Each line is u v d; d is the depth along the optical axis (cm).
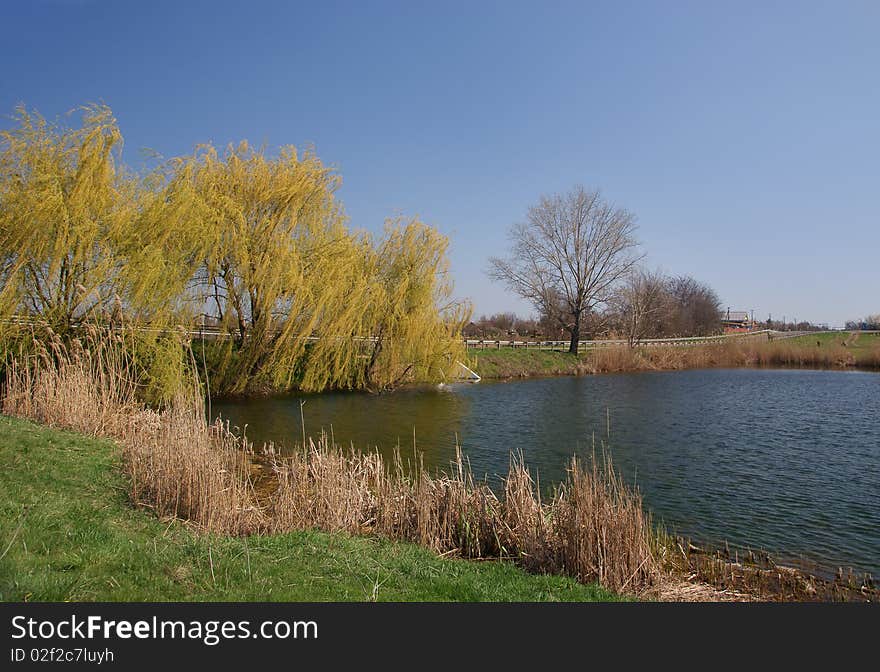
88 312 1673
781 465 1504
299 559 678
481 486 974
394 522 905
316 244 2509
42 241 1585
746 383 3659
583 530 761
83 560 574
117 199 1756
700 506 1166
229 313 2289
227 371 2342
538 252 4825
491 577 719
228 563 627
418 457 1543
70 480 887
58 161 1664
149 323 1784
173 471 849
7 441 1019
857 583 808
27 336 1571
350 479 987
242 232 2233
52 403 1291
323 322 2453
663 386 3459
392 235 2816
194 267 1994
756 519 1091
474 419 2159
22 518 652
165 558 615
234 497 878
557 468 1460
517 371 4059
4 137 1598
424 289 2786
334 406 2331
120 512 789
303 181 2405
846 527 1052
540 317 5922
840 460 1563
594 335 5678
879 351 5034
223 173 2325
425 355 2792
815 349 5381
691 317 8569
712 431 1989
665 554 886
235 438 1171
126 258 1722
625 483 1325
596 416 2288
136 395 1730
